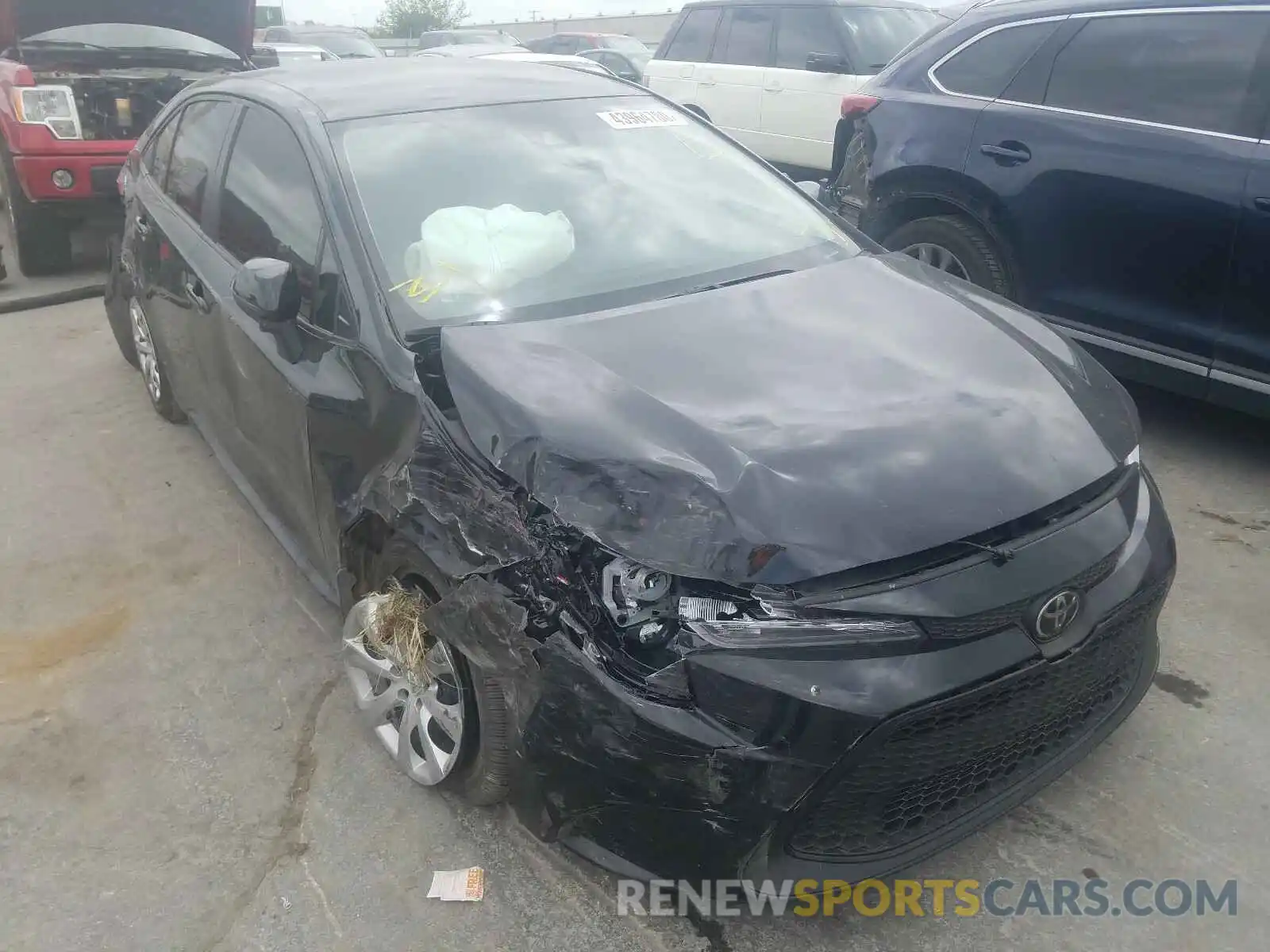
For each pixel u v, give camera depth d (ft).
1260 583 11.96
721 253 11.01
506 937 8.04
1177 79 13.99
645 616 7.07
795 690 6.68
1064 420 8.41
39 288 24.82
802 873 7.09
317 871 8.71
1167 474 14.49
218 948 8.06
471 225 10.33
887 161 17.15
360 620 9.49
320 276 10.25
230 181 12.68
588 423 7.79
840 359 8.95
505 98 12.25
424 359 9.08
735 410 8.07
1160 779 9.30
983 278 16.21
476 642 7.64
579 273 10.30
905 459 7.58
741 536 6.91
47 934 8.21
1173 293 13.99
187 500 14.79
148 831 9.19
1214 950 7.73
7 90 23.40
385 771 9.77
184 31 26.45
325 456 9.84
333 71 13.25
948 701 6.84
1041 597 7.23
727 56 31.99
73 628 12.06
